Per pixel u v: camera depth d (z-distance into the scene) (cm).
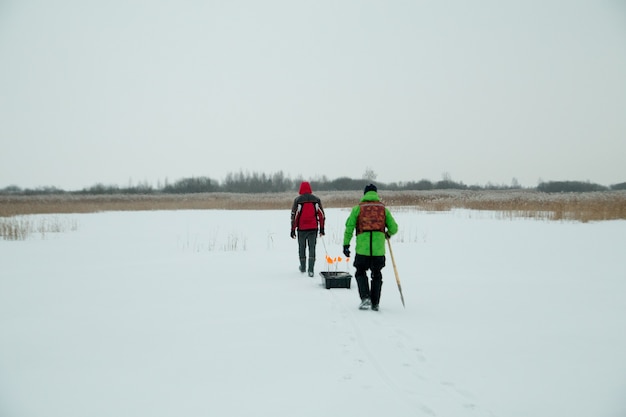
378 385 396
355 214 651
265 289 798
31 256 1238
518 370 429
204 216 2884
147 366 447
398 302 695
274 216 2848
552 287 802
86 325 588
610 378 412
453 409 353
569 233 1697
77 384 406
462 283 841
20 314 642
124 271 996
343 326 568
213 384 403
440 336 527
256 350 487
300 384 400
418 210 3231
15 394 386
